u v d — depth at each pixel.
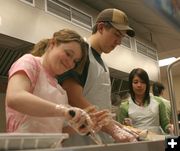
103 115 1.04
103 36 1.50
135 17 3.90
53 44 1.10
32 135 0.58
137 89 2.16
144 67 4.31
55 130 1.07
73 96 1.27
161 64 5.88
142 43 4.43
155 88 3.09
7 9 2.24
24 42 2.38
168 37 4.67
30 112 0.88
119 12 1.52
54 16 2.76
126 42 3.97
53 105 0.88
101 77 1.48
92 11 3.38
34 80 1.05
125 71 3.77
